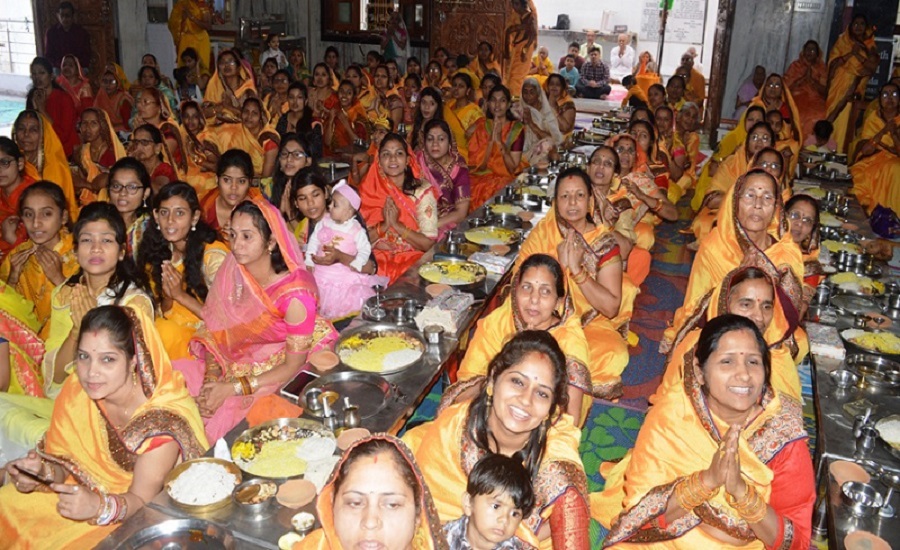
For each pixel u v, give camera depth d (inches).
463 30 535.8
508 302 116.8
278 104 350.3
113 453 96.9
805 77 414.0
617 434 155.7
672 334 153.9
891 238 268.4
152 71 388.2
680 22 687.7
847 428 109.1
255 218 122.6
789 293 141.6
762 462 91.5
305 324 125.6
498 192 234.8
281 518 84.1
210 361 132.7
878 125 304.7
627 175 229.9
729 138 315.9
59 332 131.1
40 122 211.9
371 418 104.2
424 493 70.1
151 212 143.2
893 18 432.1
